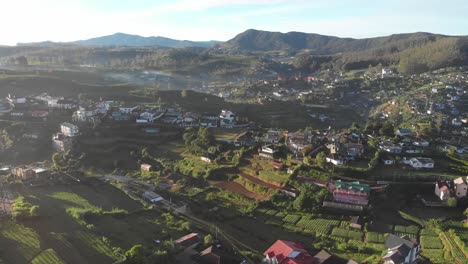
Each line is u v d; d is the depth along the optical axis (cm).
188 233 9444
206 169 14200
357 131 16838
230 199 12238
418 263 8431
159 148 16725
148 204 11219
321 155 12875
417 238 9538
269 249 8594
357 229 10038
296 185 12188
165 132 18238
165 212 10731
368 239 9444
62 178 12638
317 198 11125
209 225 10244
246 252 8738
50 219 9350
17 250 7788
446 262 8388
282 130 18788
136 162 15550
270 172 13212
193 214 10969
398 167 13088
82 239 8456
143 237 8931
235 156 14675
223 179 13638
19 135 16988
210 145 16088
